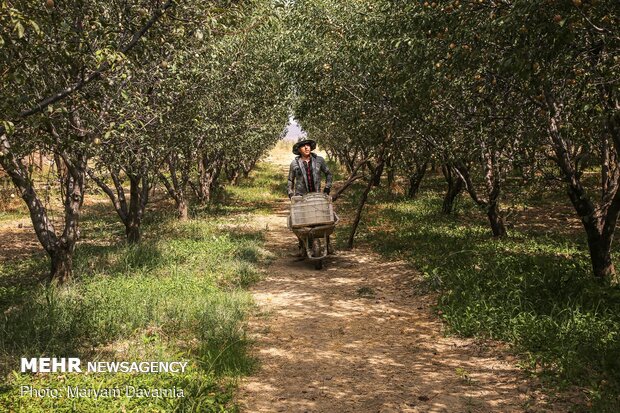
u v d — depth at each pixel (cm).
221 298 749
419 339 630
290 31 1066
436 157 1002
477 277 805
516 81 586
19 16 370
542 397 467
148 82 732
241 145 1571
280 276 964
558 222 1441
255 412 455
